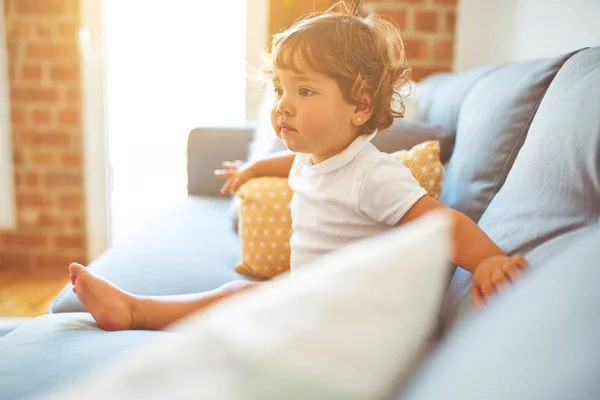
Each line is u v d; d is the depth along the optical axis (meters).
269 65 0.97
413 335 0.32
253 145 1.71
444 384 0.27
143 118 3.58
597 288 0.28
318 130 0.82
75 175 2.49
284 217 1.09
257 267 1.10
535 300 0.30
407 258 0.33
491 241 0.69
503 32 1.86
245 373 0.25
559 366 0.24
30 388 0.50
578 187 0.62
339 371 0.27
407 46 2.21
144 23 3.23
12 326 1.12
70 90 2.41
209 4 3.12
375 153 0.85
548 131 0.72
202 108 3.38
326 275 0.31
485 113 0.99
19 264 2.57
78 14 2.35
